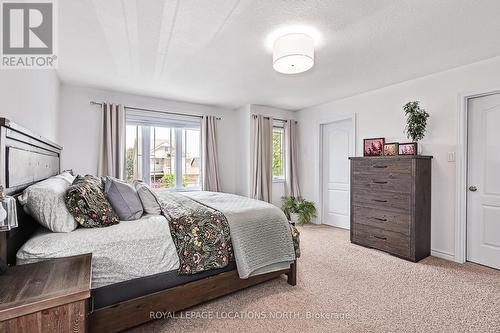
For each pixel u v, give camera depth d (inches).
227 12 69.2
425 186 114.9
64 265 47.0
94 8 66.7
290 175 194.5
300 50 77.6
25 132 59.4
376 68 110.7
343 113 161.9
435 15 70.9
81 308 37.5
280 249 83.8
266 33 80.6
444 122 113.8
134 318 60.6
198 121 178.9
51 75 103.5
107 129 140.4
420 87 122.3
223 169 189.8
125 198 71.4
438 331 63.3
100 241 57.7
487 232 105.4
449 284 88.4
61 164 129.9
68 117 134.2
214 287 73.5
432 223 117.8
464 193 108.9
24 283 39.4
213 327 65.1
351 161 138.7
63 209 58.8
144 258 61.9
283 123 196.9
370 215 128.0
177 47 90.0
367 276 94.8
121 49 91.4
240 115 187.8
